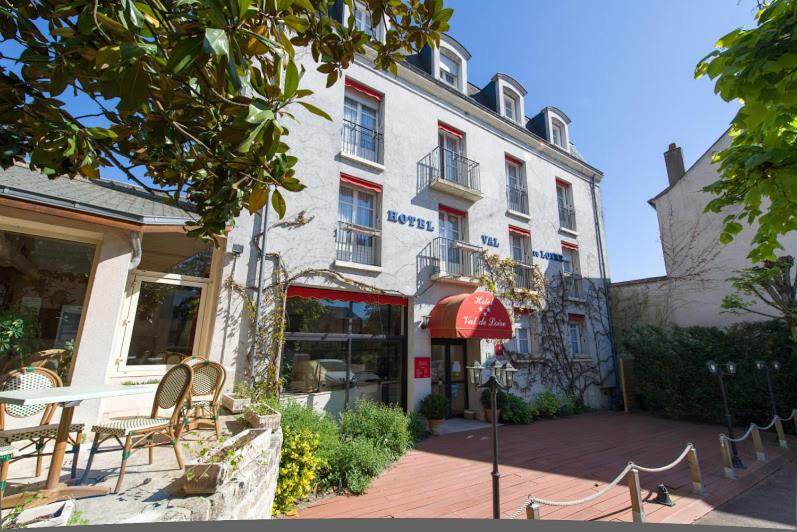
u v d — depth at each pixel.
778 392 10.91
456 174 12.74
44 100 1.97
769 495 5.98
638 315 15.93
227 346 7.40
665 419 12.41
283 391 8.18
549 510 5.17
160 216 5.76
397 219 10.65
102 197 6.15
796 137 2.76
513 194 14.58
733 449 7.27
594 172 17.77
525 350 13.34
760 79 2.27
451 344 11.94
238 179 2.33
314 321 9.03
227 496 2.95
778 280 9.54
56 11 1.60
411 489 5.77
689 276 14.68
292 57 1.72
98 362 5.20
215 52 1.26
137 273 6.68
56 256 5.59
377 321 10.17
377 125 11.19
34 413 4.07
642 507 4.91
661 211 15.98
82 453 4.39
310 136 9.47
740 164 3.65
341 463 5.89
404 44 2.88
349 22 2.56
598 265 16.89
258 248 8.17
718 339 12.33
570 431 10.26
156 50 1.49
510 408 11.22
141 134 2.29
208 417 5.02
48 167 2.15
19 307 5.27
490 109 13.91
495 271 12.65
